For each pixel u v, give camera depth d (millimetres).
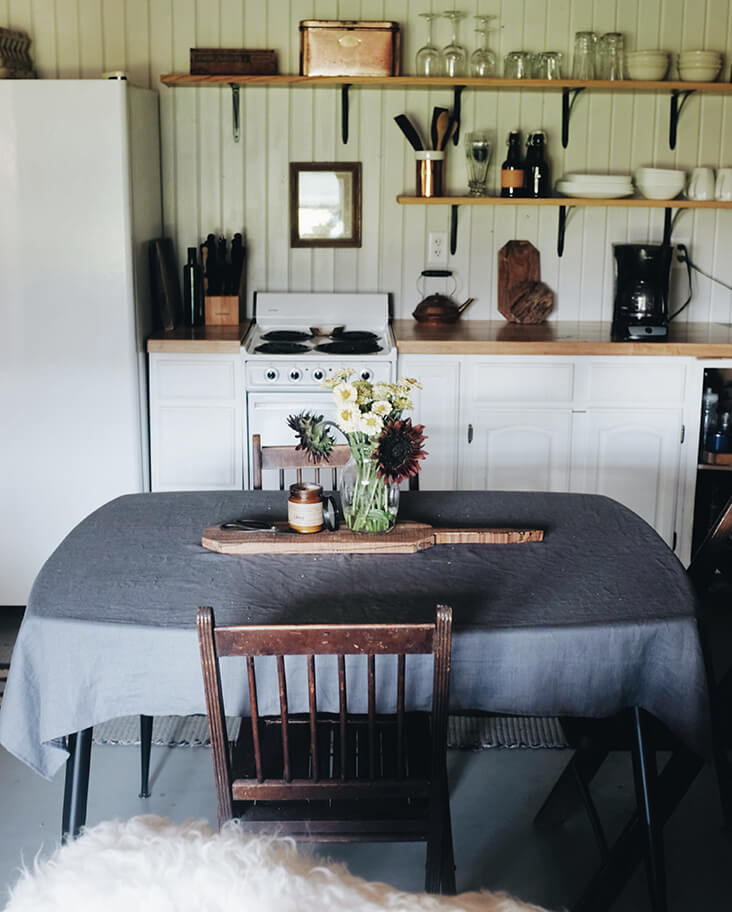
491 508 2695
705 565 2605
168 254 4164
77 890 766
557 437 3980
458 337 3979
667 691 2016
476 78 4051
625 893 2332
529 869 2408
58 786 2748
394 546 2352
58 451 3768
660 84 4086
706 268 4512
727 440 4059
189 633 1936
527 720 3119
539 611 2037
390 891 791
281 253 4410
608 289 4504
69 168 3564
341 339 4191
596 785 2764
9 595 3881
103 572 2223
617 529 2545
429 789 1827
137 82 4227
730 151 4398
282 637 1682
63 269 3631
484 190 4277
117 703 1980
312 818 1859
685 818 2621
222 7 4191
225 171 4328
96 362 3701
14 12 4156
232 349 3848
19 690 1976
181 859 796
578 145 4367
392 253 4434
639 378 3943
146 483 3928
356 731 2096
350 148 4336
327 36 4055
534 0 4242
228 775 1801
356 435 2373
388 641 1695
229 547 2332
